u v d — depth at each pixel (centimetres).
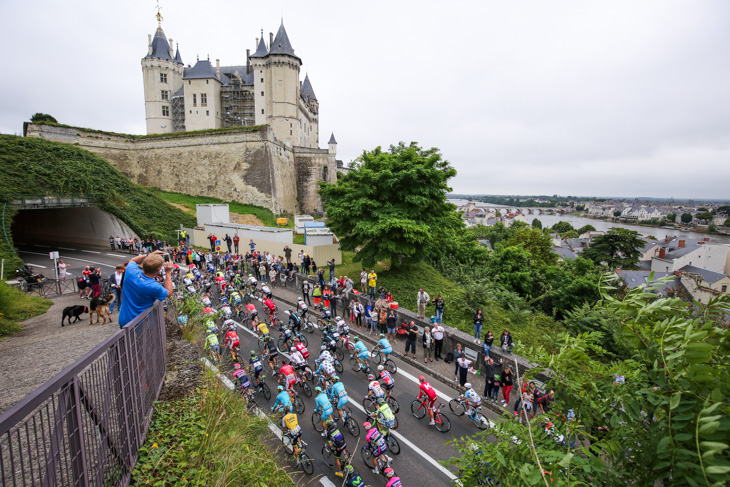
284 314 1939
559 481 290
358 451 964
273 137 5494
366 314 1819
